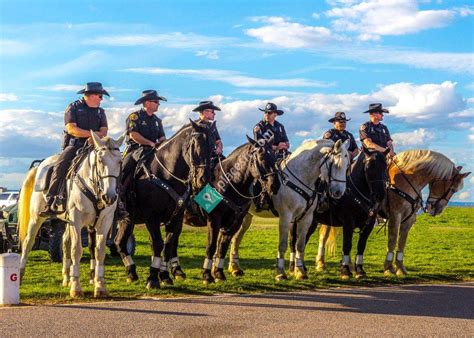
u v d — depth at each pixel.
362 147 13.95
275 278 12.90
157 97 12.45
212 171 12.37
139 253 19.12
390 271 14.49
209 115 13.62
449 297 11.17
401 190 14.28
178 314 9.16
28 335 7.81
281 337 7.88
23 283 12.30
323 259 15.23
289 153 14.16
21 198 11.88
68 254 11.77
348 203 13.55
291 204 12.74
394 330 8.38
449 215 45.34
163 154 11.55
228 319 8.88
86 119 11.48
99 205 10.33
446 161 14.41
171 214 11.59
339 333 8.14
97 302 10.06
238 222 12.40
